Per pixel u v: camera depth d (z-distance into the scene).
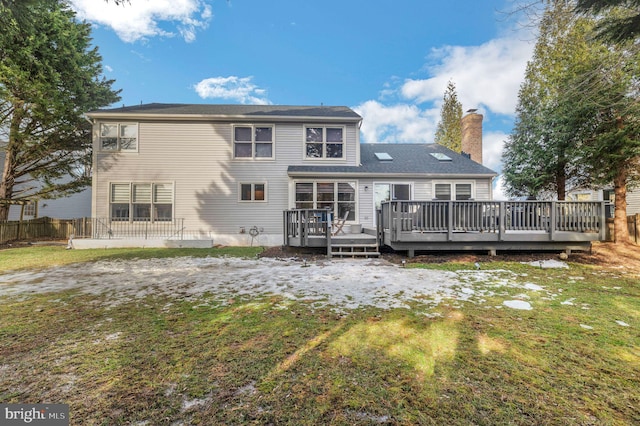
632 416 1.72
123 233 10.74
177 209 10.92
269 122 11.26
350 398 1.87
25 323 3.18
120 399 1.87
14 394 1.92
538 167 10.81
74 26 11.73
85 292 4.45
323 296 4.20
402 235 7.05
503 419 1.69
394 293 4.34
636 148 7.52
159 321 3.25
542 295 4.25
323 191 10.92
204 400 1.86
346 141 11.51
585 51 8.76
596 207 7.14
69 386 2.01
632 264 6.44
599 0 4.66
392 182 11.00
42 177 13.64
